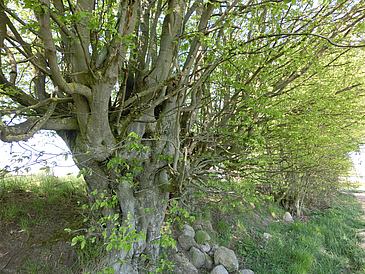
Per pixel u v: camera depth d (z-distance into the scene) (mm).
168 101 3852
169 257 4523
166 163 3801
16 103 3443
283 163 6129
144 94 3285
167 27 3484
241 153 4172
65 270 3254
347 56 5164
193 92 4141
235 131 4738
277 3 3174
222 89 4828
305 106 4859
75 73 2506
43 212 4230
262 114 4516
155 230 4266
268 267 5188
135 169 3393
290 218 8359
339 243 6832
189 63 3498
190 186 3344
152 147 3877
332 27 4195
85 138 3113
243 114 4160
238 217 6988
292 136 4840
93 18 2004
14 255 3215
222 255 4949
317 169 6574
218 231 6191
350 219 9305
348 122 5293
